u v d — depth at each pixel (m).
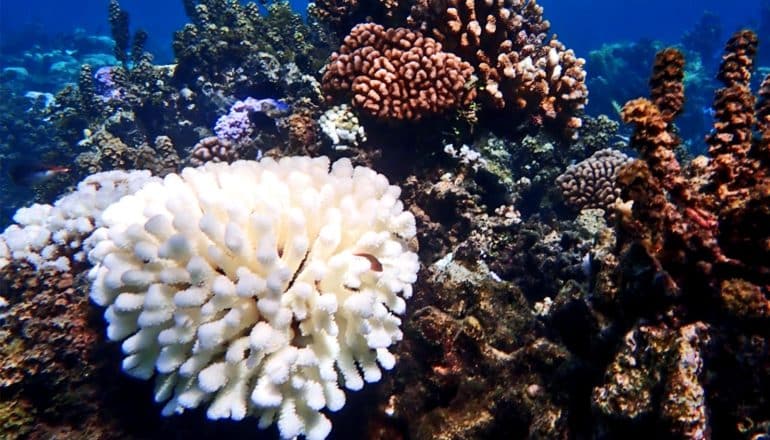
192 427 0.45
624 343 0.35
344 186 0.46
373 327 0.40
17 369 0.45
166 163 1.08
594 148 0.96
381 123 0.76
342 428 0.45
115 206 0.46
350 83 0.80
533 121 0.86
